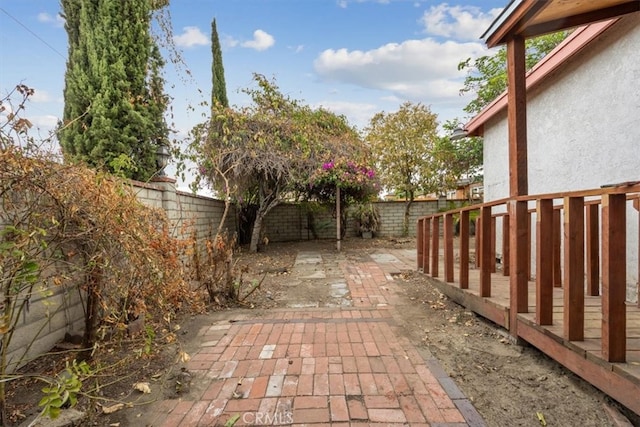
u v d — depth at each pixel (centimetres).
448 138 1102
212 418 189
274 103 848
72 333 290
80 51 474
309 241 1150
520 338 273
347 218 1230
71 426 179
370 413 190
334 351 272
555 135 441
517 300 275
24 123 203
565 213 216
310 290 488
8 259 178
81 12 473
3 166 189
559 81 432
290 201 1088
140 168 488
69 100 475
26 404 203
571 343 209
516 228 278
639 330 232
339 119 1040
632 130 325
